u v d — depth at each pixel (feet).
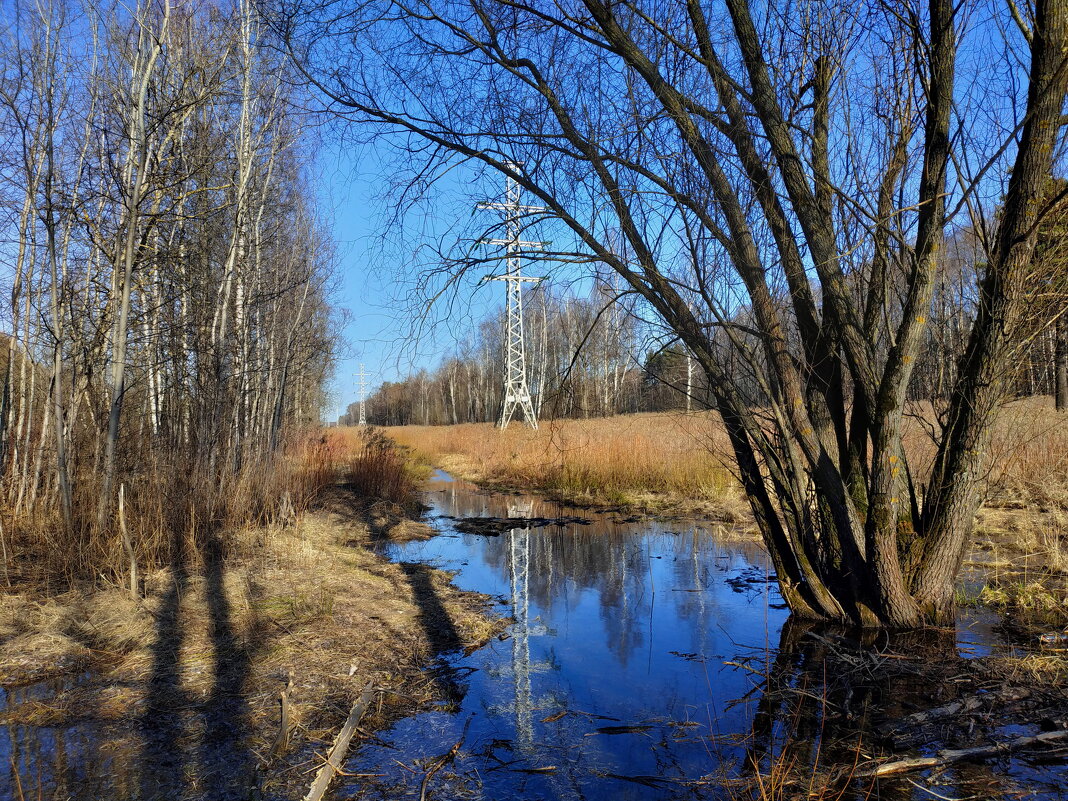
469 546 33.73
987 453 19.24
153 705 13.48
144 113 26.68
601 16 17.26
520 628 20.24
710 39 17.84
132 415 33.86
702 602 23.08
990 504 32.48
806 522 19.58
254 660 15.70
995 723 12.73
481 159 18.83
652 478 50.42
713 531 36.60
